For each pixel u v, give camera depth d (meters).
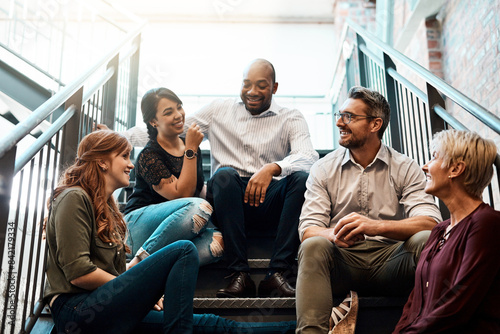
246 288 1.71
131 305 1.32
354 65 3.43
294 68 5.75
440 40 4.08
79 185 1.46
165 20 5.87
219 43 5.82
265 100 2.20
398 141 2.48
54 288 1.35
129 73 3.23
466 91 3.58
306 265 1.45
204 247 1.78
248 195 1.90
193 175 1.92
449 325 1.15
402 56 2.26
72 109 1.87
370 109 1.79
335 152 1.88
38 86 2.80
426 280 1.29
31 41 4.68
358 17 5.64
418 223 1.56
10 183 1.26
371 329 1.55
